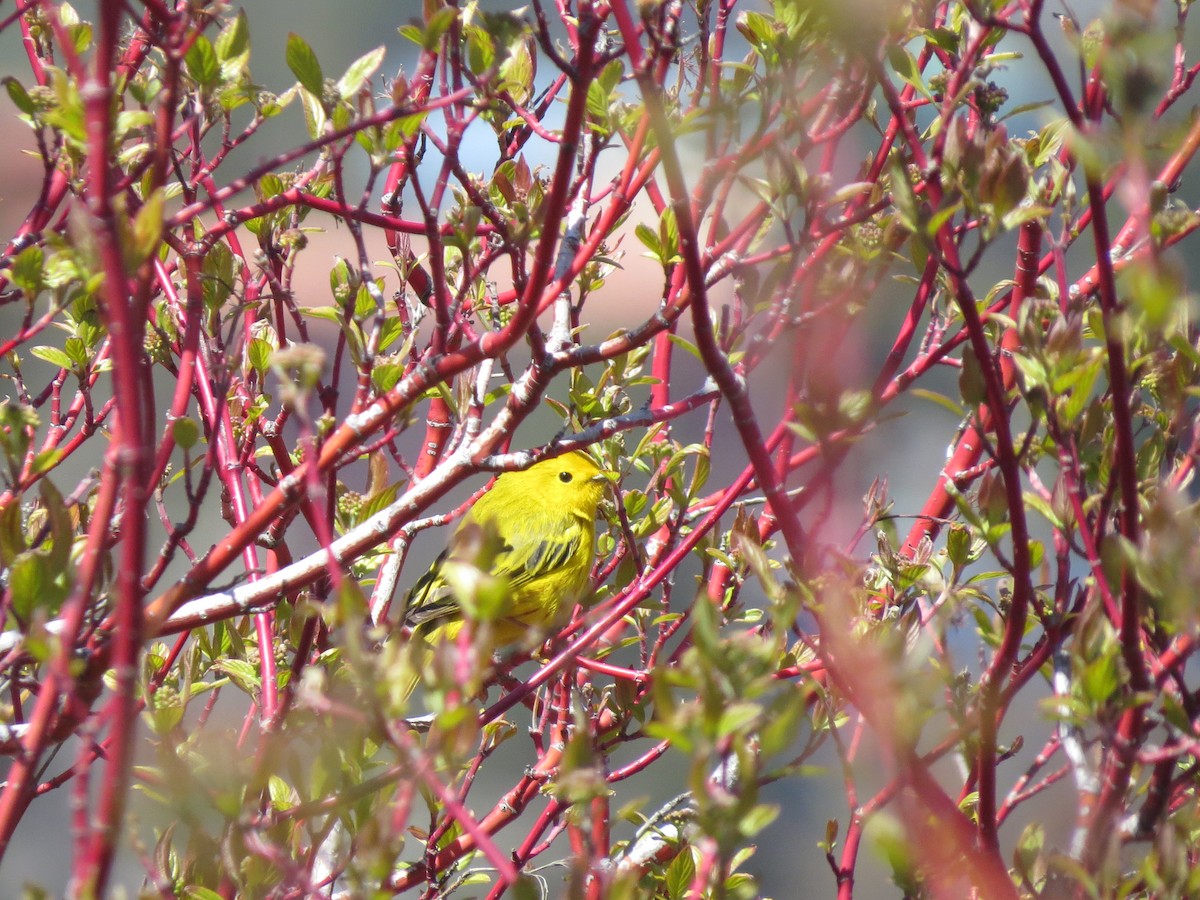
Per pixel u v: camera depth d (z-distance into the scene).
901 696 4.15
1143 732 4.49
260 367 7.36
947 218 4.33
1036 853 4.64
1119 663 4.00
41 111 5.05
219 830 4.90
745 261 5.90
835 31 4.47
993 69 5.48
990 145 4.20
